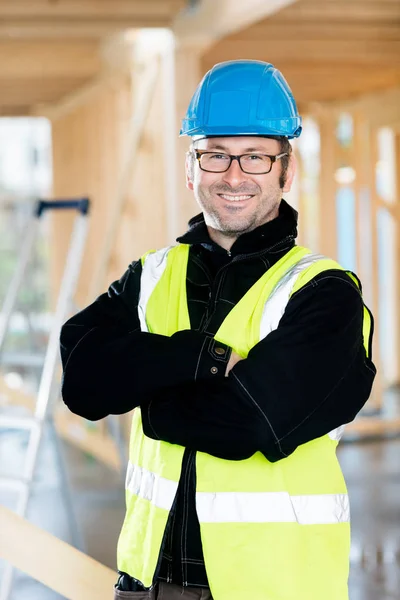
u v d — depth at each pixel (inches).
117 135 293.7
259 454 75.4
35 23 218.8
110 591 94.3
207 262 82.3
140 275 85.0
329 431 73.7
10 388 245.9
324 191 373.7
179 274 83.1
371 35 267.6
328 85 345.1
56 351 173.8
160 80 245.4
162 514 75.9
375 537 201.3
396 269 430.0
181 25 222.8
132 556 78.4
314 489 75.8
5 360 223.8
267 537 74.0
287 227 80.8
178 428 73.7
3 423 162.1
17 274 180.1
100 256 298.7
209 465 75.3
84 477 256.7
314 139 481.7
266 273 79.1
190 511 75.7
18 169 771.4
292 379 72.5
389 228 432.1
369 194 364.8
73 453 290.8
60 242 381.4
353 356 75.0
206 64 294.2
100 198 320.5
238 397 72.5
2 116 400.5
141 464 81.2
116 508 222.7
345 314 75.2
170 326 81.3
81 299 340.5
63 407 306.2
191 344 75.4
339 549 76.2
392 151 418.9
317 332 74.2
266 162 80.4
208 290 81.1
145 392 75.6
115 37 282.8
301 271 77.9
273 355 73.2
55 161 390.9
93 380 77.3
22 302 290.4
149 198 260.7
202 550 74.8
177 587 76.1
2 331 176.2
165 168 243.8
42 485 244.8
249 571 73.4
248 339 77.4
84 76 324.5
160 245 252.4
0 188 764.6
